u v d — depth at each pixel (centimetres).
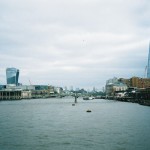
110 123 11488
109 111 18338
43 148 7006
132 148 6812
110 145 7162
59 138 8200
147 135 8388
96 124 11238
